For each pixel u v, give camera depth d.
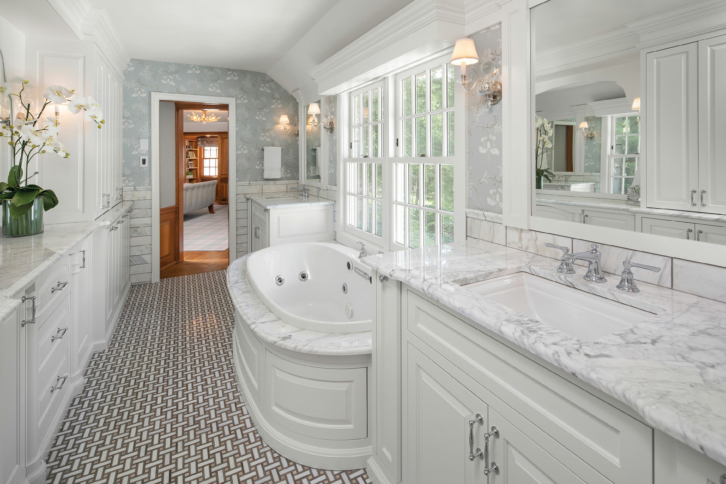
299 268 3.58
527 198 1.91
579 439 0.90
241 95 5.04
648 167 1.39
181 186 5.70
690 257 1.30
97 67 2.97
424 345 1.45
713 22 1.19
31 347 1.65
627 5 1.43
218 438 2.04
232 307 3.93
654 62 1.35
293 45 3.96
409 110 2.96
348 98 3.95
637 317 1.25
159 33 3.63
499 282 1.57
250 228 5.12
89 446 1.96
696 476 0.70
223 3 2.98
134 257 4.66
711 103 1.21
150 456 1.90
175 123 5.53
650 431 0.77
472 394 1.23
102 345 2.97
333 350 1.77
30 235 2.35
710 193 1.23
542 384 0.99
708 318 1.11
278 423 1.96
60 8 2.38
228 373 2.68
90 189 2.87
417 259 1.77
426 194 2.83
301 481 1.78
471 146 2.28
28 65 2.71
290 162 5.39
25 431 1.60
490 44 2.09
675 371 0.82
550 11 1.74
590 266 1.47
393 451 1.65
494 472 1.16
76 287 2.40
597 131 1.56
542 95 1.81
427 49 2.34
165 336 3.25
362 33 3.08
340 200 4.11
